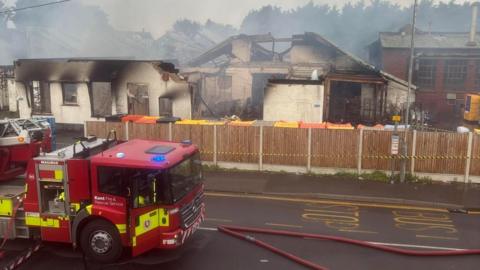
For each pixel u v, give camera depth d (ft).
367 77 94.27
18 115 97.35
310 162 52.49
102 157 28.63
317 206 42.73
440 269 29.99
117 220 28.53
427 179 49.57
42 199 30.12
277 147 53.21
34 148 38.88
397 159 49.98
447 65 108.99
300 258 31.17
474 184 48.60
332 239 34.55
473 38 108.27
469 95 82.43
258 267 29.89
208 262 30.53
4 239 31.35
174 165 28.58
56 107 86.63
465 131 53.11
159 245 28.55
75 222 29.32
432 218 39.83
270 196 45.78
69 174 29.17
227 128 54.19
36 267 29.58
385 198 44.29
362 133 50.55
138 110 84.38
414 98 93.97
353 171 51.44
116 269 29.22
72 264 30.04
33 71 86.38
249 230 36.04
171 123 56.03
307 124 54.44
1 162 35.58
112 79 83.92
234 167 54.70
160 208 28.19
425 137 49.08
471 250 32.81
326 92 94.02
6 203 30.73
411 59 51.83
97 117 85.15
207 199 44.70
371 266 30.27
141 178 28.02
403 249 33.04
